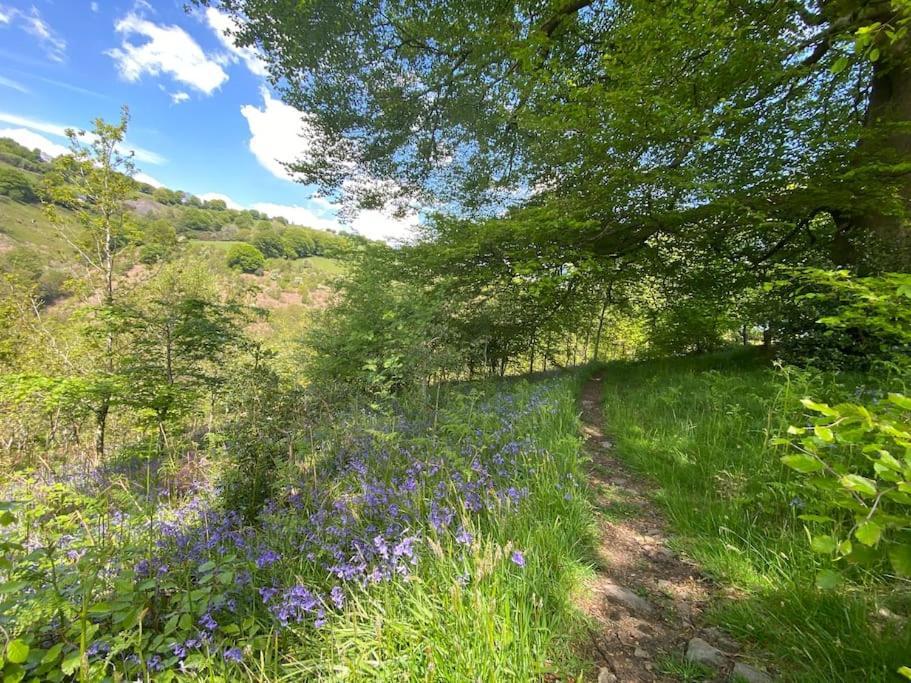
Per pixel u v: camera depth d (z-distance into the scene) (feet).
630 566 9.09
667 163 23.94
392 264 34.32
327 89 33.63
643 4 19.66
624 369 39.75
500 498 9.52
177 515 10.43
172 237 44.01
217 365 24.21
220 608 6.89
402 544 7.10
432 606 6.31
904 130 22.45
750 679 5.86
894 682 5.20
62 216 39.01
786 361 24.47
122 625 5.65
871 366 19.40
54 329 43.34
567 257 27.02
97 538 8.24
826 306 23.77
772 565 7.97
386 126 36.04
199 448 14.82
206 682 5.53
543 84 22.98
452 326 32.42
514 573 7.31
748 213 23.93
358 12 30.32
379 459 12.13
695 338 47.98
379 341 25.04
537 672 5.80
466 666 5.36
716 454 13.09
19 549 5.66
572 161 25.90
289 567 7.61
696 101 21.49
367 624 6.41
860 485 3.76
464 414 16.02
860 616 6.24
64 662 4.71
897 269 23.04
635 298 45.73
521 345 44.68
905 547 3.44
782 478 10.42
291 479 10.53
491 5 28.68
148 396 22.56
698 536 9.75
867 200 23.03
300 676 5.85
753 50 20.27
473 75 31.81
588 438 17.95
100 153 39.11
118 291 40.32
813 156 23.82
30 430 24.94
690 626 7.21
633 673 6.24
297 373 25.03
